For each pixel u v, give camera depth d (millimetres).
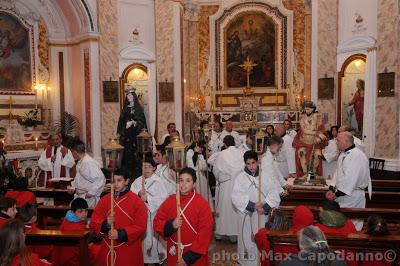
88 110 14078
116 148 4598
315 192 7254
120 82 14945
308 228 3217
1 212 5043
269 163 6121
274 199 5934
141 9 15359
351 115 14039
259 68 18578
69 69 14742
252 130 8266
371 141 13164
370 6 13289
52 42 14500
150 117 15609
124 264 4984
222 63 18859
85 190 7391
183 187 4445
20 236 3436
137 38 15258
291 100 17938
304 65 18094
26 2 13875
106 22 14070
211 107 18625
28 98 13969
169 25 15750
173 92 15914
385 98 12422
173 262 4535
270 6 18328
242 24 18672
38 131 13883
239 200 5973
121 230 4762
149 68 15594
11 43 13562
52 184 9117
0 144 9773
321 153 8984
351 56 13867
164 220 4555
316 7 15086
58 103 14656
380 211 5996
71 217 5480
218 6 18797
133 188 6637
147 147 5926
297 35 18172
